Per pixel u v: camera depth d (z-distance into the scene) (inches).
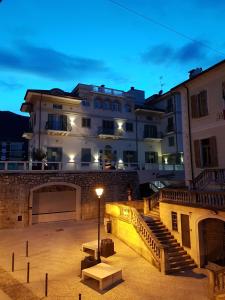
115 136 1240.2
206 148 700.0
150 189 1148.5
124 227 653.3
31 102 1160.8
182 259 547.5
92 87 1241.4
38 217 843.4
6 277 440.8
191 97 747.4
